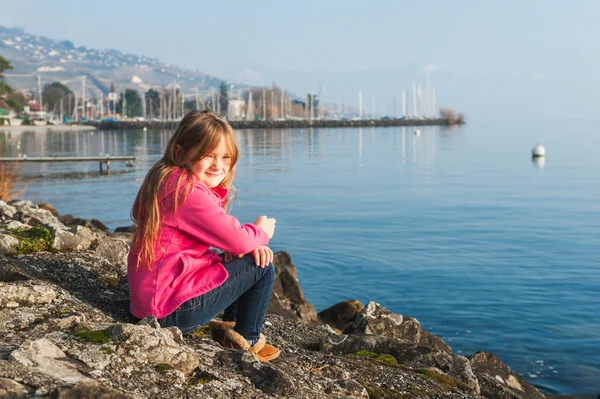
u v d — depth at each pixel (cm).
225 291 379
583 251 1767
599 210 2623
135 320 385
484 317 1179
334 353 534
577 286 1389
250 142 8794
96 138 9562
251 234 377
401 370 475
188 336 390
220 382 331
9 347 329
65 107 19800
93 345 330
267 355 405
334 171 4478
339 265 1586
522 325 1134
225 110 19488
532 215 2477
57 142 8150
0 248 552
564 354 1002
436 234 2033
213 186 387
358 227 2158
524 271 1528
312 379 391
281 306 820
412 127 16850
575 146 8400
